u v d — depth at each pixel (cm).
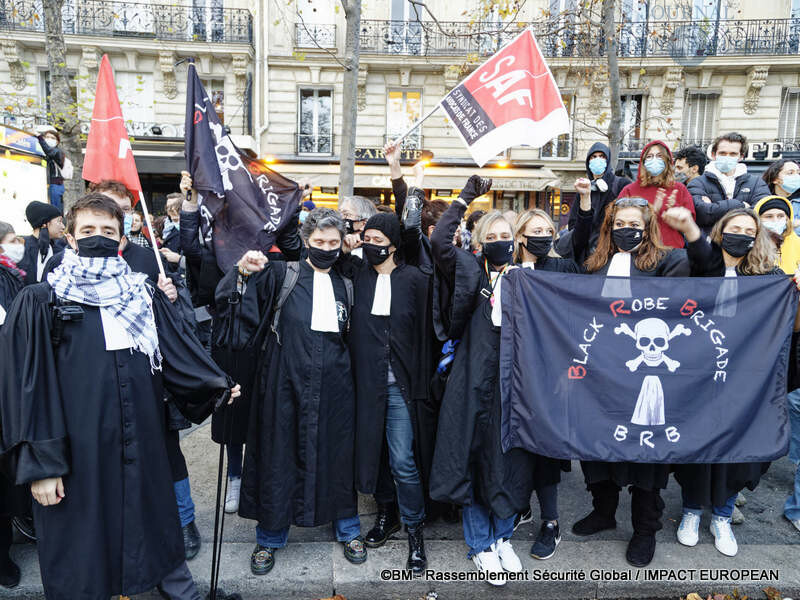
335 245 275
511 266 289
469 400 268
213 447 427
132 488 211
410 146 1572
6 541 255
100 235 212
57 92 764
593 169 399
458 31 1538
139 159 1355
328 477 273
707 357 271
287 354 269
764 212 328
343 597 267
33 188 661
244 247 295
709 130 1576
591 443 265
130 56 1499
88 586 200
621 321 273
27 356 192
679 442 266
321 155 1559
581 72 1446
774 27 1514
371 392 281
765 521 334
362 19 1550
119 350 212
